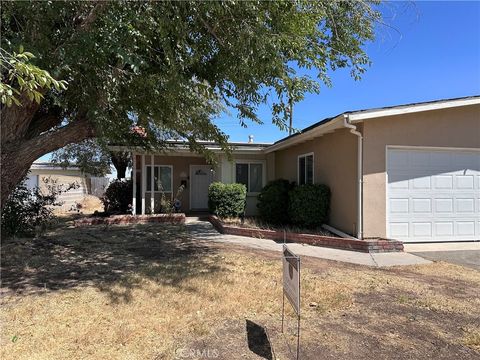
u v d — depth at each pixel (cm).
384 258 759
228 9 505
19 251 780
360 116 845
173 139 1401
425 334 397
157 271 630
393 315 450
